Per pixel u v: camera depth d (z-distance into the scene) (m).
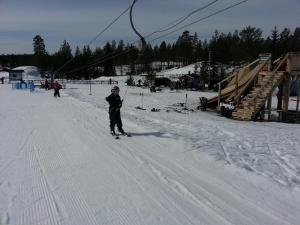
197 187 6.52
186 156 8.62
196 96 38.91
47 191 6.38
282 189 6.41
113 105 11.38
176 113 21.56
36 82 71.12
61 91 41.41
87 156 8.77
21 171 7.55
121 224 5.08
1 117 16.34
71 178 7.07
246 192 6.29
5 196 6.14
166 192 6.27
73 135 11.59
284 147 10.02
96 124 13.91
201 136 11.23
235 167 7.61
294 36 94.19
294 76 22.77
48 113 17.81
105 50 111.00
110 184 6.70
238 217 5.28
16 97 30.45
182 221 5.15
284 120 22.05
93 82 72.94
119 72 129.38
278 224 5.07
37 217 5.32
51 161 8.35
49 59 120.00
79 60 102.50
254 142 10.59
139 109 22.12
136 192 6.29
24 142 10.54
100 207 5.67
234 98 24.14
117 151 9.24
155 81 60.38
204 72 67.38
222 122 17.73
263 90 21.81
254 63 26.41
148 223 5.10
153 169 7.60
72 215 5.39
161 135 11.23
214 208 5.60
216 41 107.12
